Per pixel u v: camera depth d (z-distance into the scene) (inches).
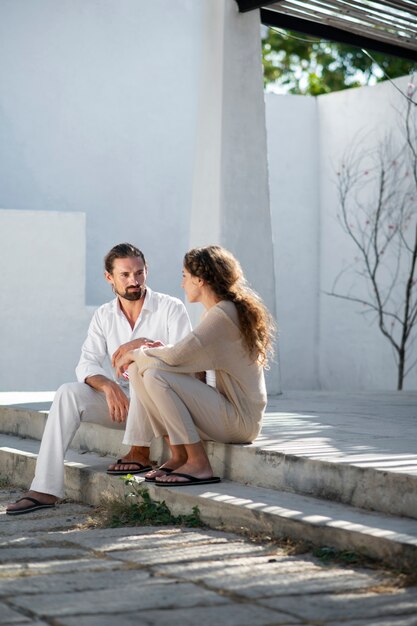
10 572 135.6
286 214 491.2
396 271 454.9
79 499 208.1
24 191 422.3
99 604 119.0
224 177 336.5
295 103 492.7
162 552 148.3
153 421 195.2
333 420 251.6
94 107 436.1
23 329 382.6
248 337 188.7
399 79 450.9
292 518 154.1
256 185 342.0
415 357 444.1
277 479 181.8
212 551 148.5
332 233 491.5
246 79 342.0
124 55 442.0
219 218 335.3
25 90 422.6
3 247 379.9
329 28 353.4
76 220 389.7
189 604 118.9
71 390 201.6
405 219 449.7
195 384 189.5
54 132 428.5
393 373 457.4
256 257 340.5
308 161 496.7
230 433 192.7
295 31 350.9
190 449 188.7
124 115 442.0
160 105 450.0
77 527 176.4
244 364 191.0
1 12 417.7
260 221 342.3
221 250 192.9
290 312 493.0
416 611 116.2
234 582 129.0
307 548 148.2
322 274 498.0
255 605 118.8
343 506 164.6
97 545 154.3
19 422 281.3
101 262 437.7
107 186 439.2
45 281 386.0
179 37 454.0
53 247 386.9
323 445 194.5
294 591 124.7
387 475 157.9
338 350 488.7
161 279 450.6
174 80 452.8
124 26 442.0
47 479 197.5
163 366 187.0
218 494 175.9
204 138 345.7
